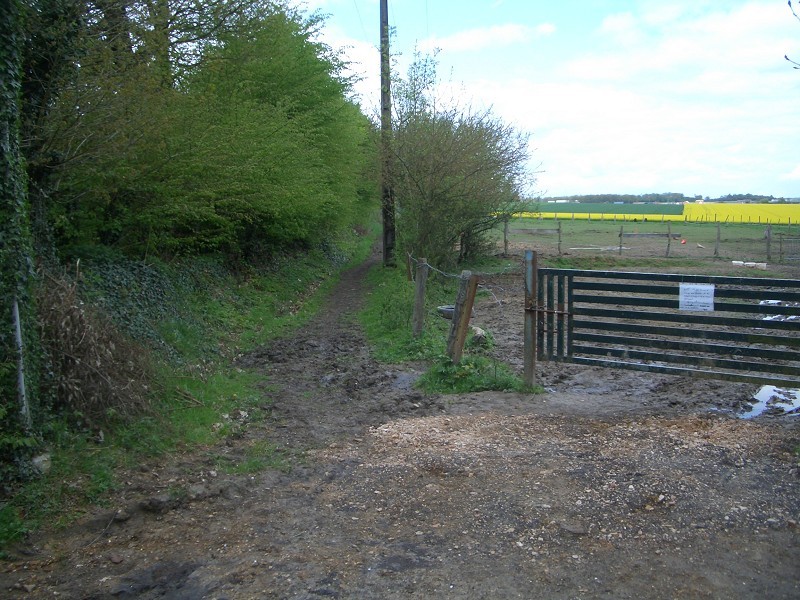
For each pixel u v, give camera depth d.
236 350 11.27
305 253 24.17
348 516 5.00
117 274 10.14
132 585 4.17
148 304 10.30
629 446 6.06
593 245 34.94
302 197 16.89
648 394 8.22
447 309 13.64
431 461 5.95
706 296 6.97
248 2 12.73
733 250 32.25
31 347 5.62
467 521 4.78
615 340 7.52
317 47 20.12
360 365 10.09
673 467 5.50
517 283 21.84
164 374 7.86
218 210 13.42
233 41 13.37
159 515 5.15
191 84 11.58
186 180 11.30
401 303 13.19
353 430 7.09
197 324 11.27
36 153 7.98
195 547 4.63
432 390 8.49
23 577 4.30
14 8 5.36
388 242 22.94
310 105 19.70
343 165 22.47
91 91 8.27
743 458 5.65
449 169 18.39
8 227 5.36
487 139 19.20
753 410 7.44
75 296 6.93
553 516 4.77
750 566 4.07
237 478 5.78
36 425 5.63
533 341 8.12
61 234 9.79
